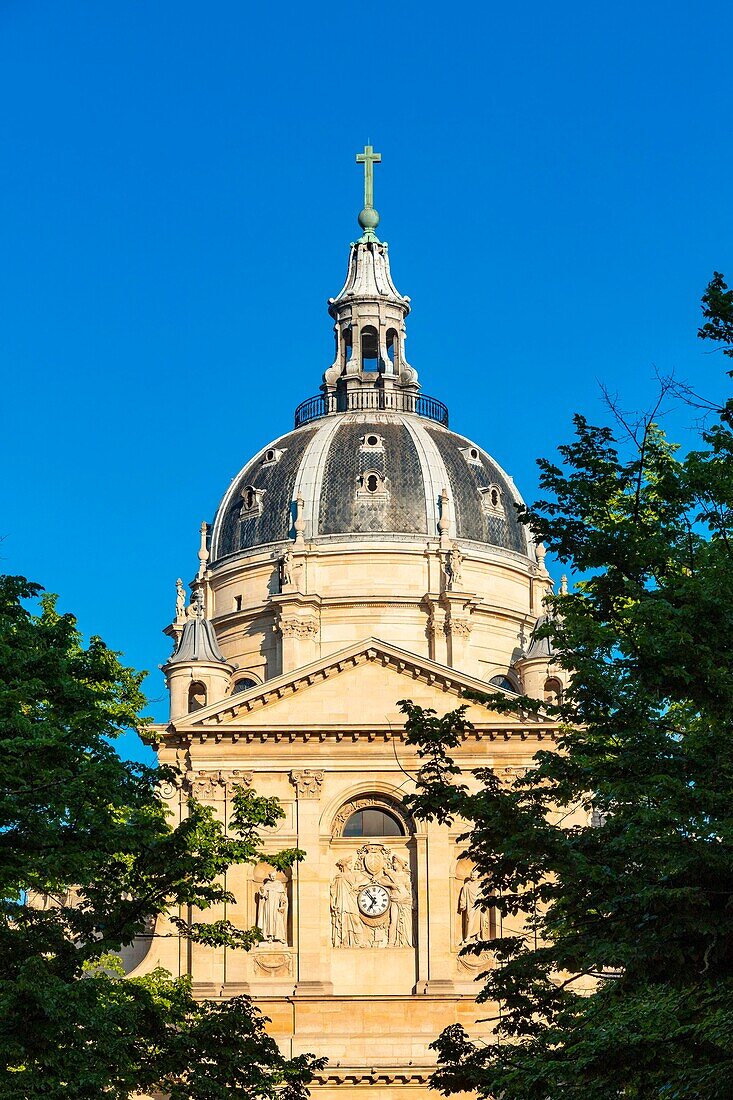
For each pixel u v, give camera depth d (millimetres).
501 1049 45156
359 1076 79062
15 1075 42281
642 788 39938
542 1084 39906
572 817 83250
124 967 86688
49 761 45656
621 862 40531
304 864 83250
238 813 57375
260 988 81750
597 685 42156
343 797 84125
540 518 44562
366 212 126125
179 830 49219
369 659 85750
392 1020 80938
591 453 44406
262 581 108125
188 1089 47875
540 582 109312
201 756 84375
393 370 119750
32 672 47625
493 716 84375
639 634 40938
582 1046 37531
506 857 43094
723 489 43031
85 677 50688
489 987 46750
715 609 40656
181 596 111688
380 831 84312
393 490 108500
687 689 41188
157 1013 48312
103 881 49156
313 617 104188
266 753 84562
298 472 110250
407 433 111938
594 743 43156
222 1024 49062
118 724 57375
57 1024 42781
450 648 103812
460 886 83250
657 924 38281
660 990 38156
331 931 82750
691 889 37562
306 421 117812
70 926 48781
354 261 123062
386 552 106188
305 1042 80438
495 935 82188
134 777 48844
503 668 105312
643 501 51875
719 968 38125
